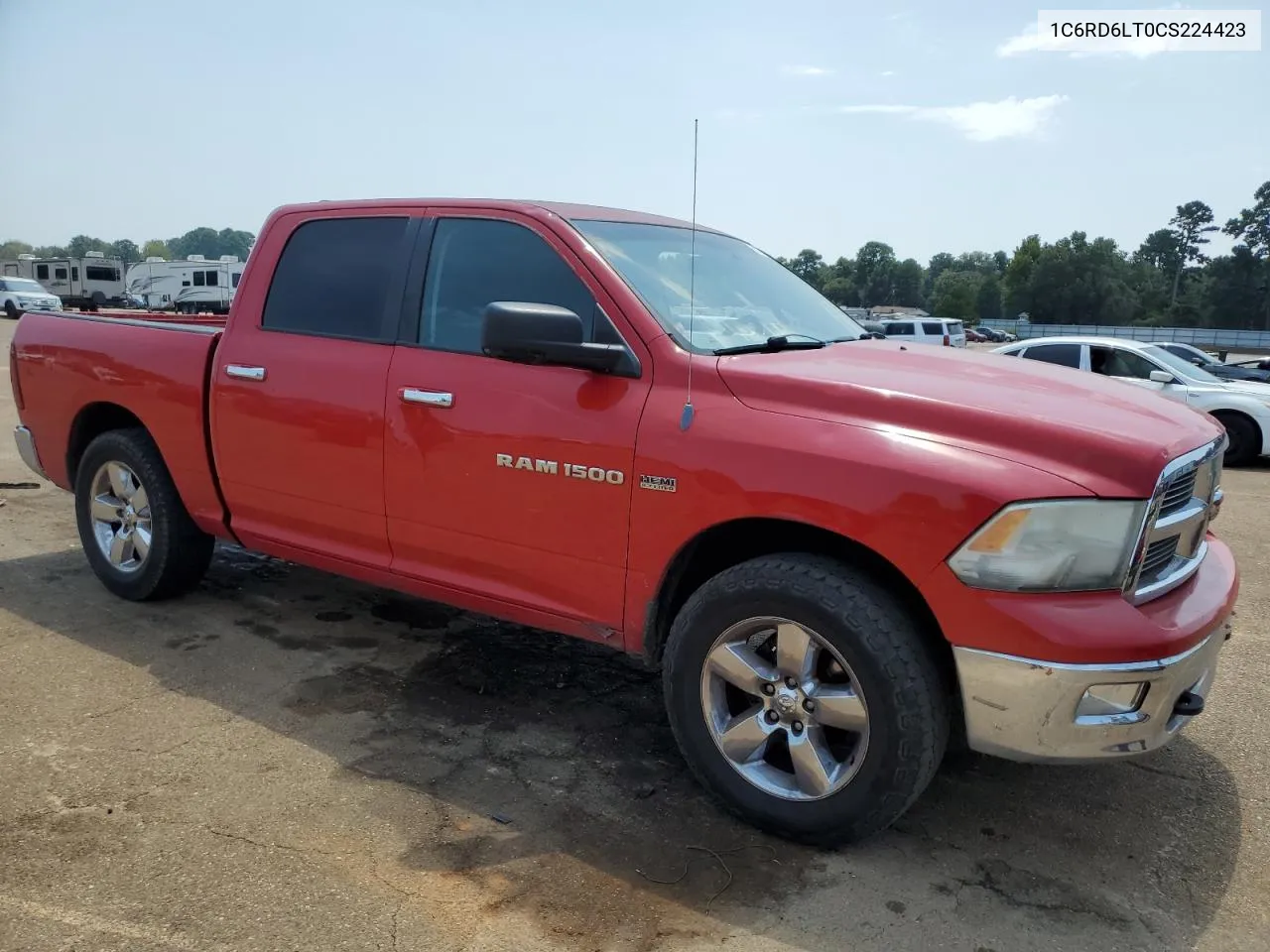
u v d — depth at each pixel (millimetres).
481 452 3355
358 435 3695
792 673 2805
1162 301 117750
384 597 5055
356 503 3768
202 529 4488
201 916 2461
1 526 6199
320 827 2887
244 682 3926
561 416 3178
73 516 6520
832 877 2732
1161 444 2607
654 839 2893
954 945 2455
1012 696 2525
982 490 2508
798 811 2828
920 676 2623
